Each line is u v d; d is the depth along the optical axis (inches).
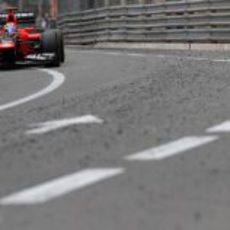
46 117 1067.9
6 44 2036.2
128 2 3572.8
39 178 690.2
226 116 964.0
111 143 834.8
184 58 2118.6
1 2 2295.8
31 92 1434.5
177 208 580.1
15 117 1098.7
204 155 749.9
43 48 2052.2
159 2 3371.1
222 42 2733.8
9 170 729.6
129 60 2177.7
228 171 681.6
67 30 3789.4
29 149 828.6
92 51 2918.3
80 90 1407.5
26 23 2171.5
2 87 1571.1
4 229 542.0
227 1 2696.9
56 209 589.6
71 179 679.1
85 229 536.4
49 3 4658.0
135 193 626.2
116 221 552.7
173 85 1348.4
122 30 3304.6
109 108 1104.2
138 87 1360.7
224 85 1294.3
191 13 2898.6
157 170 698.8
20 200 618.5
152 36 3102.9
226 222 542.9
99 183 662.5
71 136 891.4
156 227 534.6
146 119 981.2
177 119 966.4
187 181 655.8
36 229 540.1
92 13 3553.2
